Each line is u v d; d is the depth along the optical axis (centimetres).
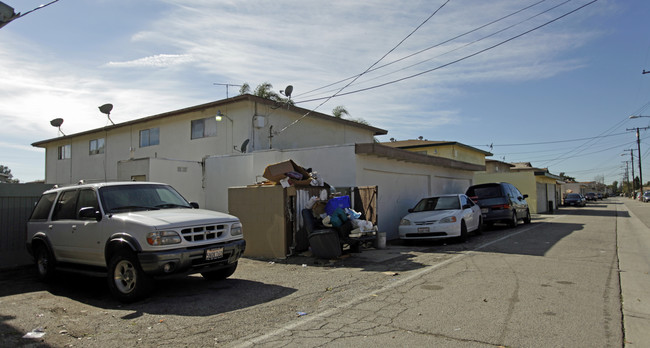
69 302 660
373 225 1142
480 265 848
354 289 680
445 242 1273
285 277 797
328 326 496
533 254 979
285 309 575
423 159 1585
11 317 571
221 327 506
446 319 509
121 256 643
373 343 436
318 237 948
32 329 519
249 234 1048
